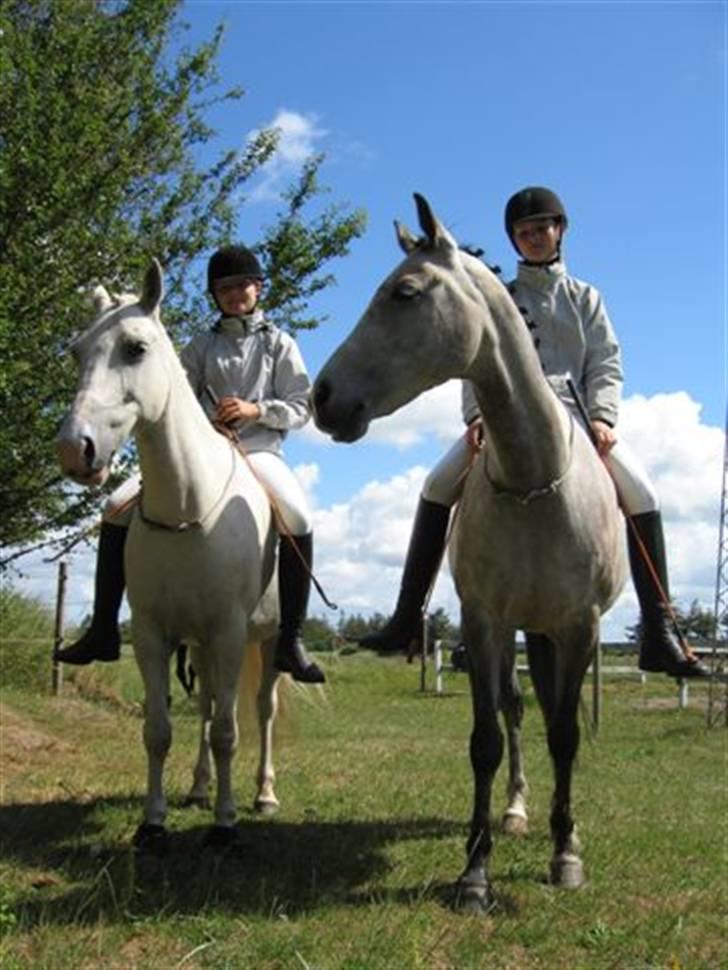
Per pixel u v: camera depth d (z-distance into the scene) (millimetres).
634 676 25609
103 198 7707
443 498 5297
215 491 5059
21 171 7281
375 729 12523
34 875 4672
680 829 6219
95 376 4398
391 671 26500
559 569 4578
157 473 4832
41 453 7535
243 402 5730
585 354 5434
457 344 4180
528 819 6219
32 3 8406
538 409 4422
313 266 8758
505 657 5969
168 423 4762
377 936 3973
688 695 21844
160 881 4664
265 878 4754
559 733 4840
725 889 4852
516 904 4512
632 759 10664
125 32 8469
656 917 4367
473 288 4273
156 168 8773
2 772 7309
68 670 14008
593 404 5344
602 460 5125
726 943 4141
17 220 7336
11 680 13508
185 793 6723
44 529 8281
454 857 5184
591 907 4492
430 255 4254
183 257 8641
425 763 8852
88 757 8305
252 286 6000
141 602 5074
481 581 4641
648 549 5328
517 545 4543
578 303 5434
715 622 16859
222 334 6027
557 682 4863
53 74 7758
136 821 5770
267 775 6441
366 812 6359
